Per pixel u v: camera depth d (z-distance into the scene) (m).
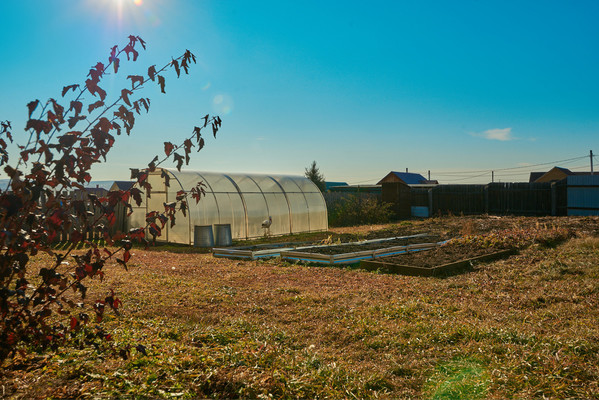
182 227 16.70
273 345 4.93
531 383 3.83
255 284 8.92
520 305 6.84
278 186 21.06
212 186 18.20
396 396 3.79
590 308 6.33
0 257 3.11
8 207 2.99
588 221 18.25
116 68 3.62
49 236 3.35
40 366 4.09
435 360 4.50
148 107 3.80
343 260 11.53
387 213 28.38
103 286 8.23
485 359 4.44
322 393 3.74
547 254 11.23
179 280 9.16
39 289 3.45
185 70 3.84
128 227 18.53
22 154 3.21
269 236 19.45
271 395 3.60
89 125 3.56
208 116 3.88
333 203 30.92
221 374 3.92
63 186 3.30
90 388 3.61
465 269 10.34
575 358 4.21
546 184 26.25
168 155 3.82
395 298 7.39
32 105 3.15
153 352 4.44
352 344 5.17
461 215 27.44
